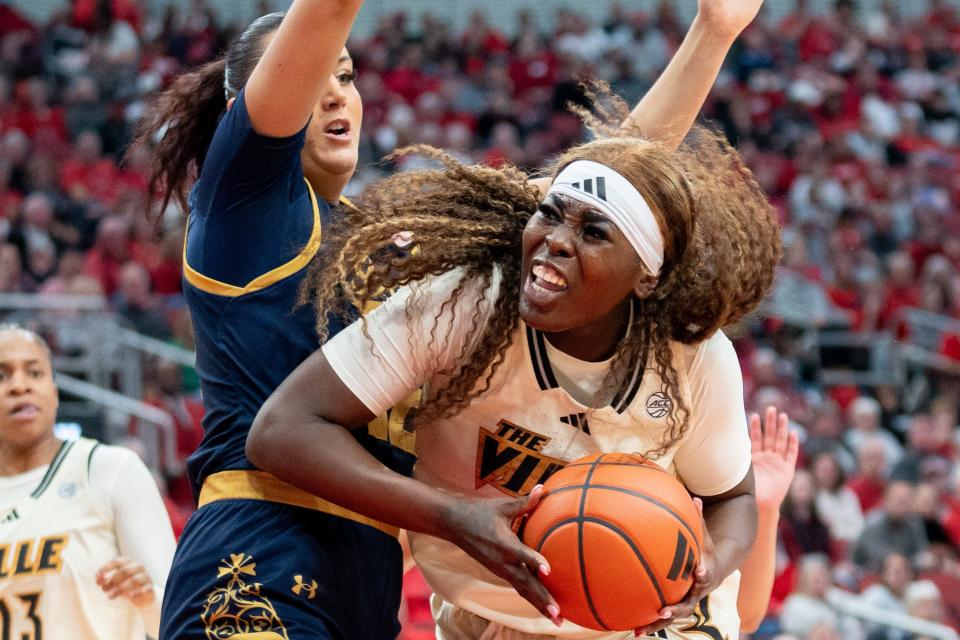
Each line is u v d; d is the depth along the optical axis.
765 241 2.90
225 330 2.86
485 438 2.83
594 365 2.73
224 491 2.83
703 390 2.85
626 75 19.48
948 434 13.00
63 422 9.81
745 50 21.06
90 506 4.55
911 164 19.58
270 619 2.69
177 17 19.00
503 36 20.92
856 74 21.19
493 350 2.71
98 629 4.48
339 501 2.63
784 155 18.91
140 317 11.11
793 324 14.76
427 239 2.72
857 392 14.12
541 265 2.57
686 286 2.72
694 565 2.59
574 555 2.54
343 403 2.67
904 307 15.58
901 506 10.13
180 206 3.47
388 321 2.70
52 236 13.06
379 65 19.70
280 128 2.72
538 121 18.34
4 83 16.75
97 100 16.73
